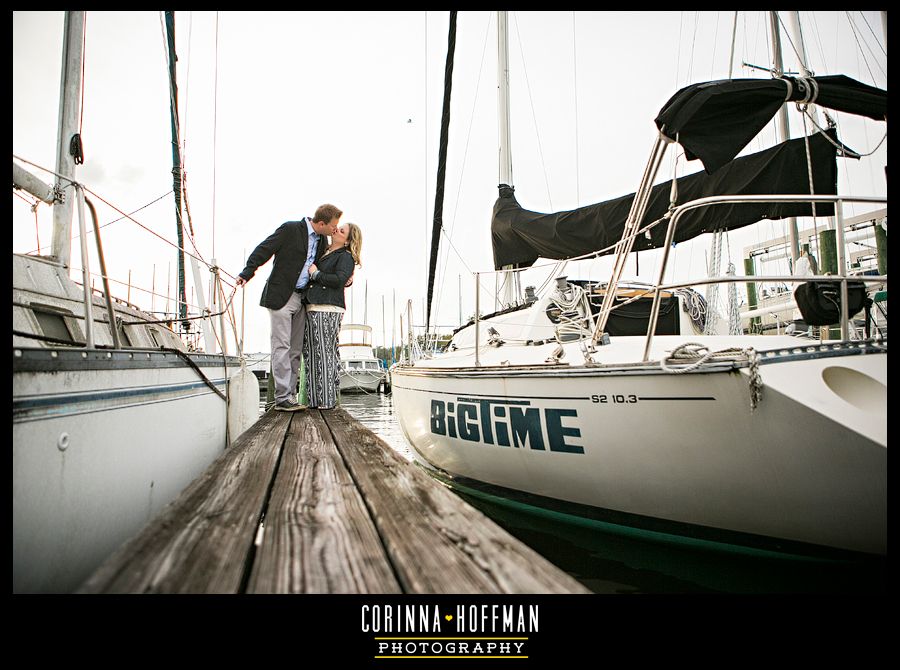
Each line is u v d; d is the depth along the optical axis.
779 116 5.55
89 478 1.95
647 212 3.65
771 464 2.19
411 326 6.58
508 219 4.61
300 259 3.79
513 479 3.47
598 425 2.78
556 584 1.08
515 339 4.36
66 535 1.79
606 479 2.83
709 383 2.30
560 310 4.19
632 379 2.59
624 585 2.39
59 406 1.76
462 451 3.88
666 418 2.49
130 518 2.31
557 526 3.31
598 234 3.88
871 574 2.24
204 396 3.58
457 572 1.15
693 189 3.43
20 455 1.55
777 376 2.14
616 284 2.94
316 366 4.04
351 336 23.67
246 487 1.79
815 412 1.97
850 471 1.98
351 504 1.62
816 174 2.98
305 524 1.43
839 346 2.27
